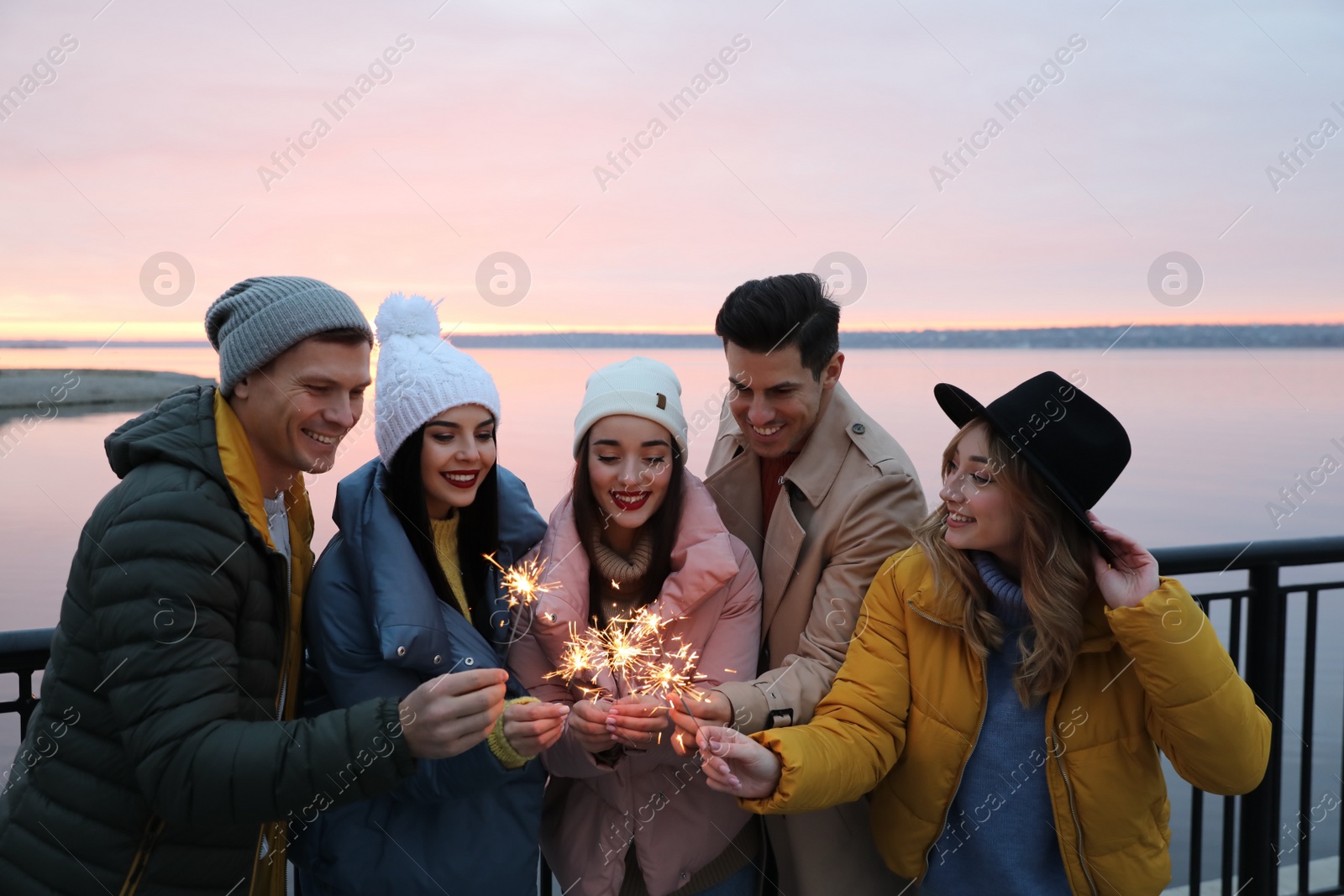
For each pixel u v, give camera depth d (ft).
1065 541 5.82
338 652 5.80
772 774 5.90
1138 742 5.99
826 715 6.39
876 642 6.45
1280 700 9.01
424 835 5.98
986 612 6.09
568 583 6.65
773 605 7.32
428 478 6.18
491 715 5.07
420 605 5.68
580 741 6.20
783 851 7.21
